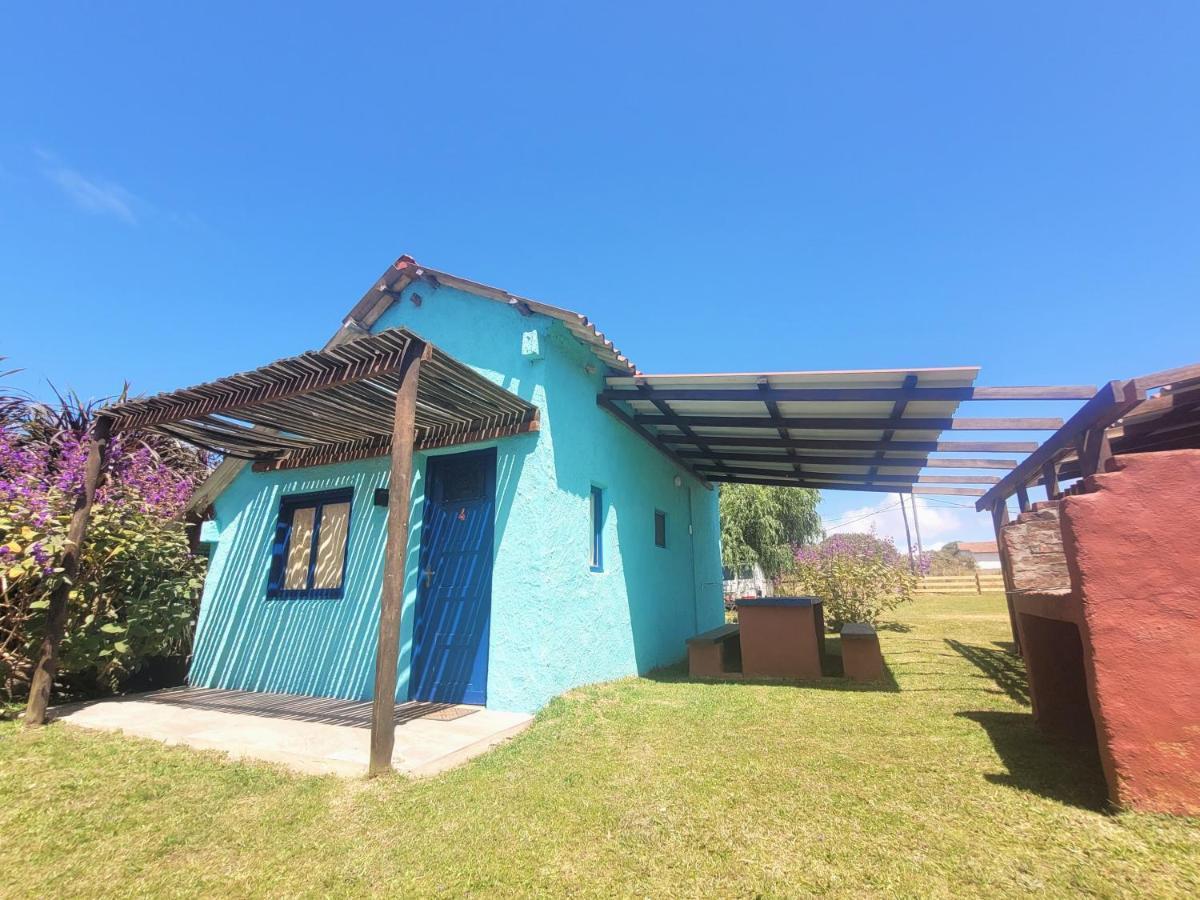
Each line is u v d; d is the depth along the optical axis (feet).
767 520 73.87
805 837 8.72
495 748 14.21
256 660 23.34
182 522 25.80
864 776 11.24
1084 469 14.30
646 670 26.96
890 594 41.83
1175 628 8.97
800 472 36.19
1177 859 7.47
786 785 10.91
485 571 19.89
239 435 22.08
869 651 22.27
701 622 37.55
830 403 22.18
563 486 20.27
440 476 22.09
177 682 26.14
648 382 22.24
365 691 20.29
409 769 12.34
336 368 14.98
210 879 8.00
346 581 21.98
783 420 24.56
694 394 22.21
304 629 22.45
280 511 24.97
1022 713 15.93
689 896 7.30
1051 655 14.52
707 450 32.89
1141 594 9.26
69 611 20.17
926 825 8.93
